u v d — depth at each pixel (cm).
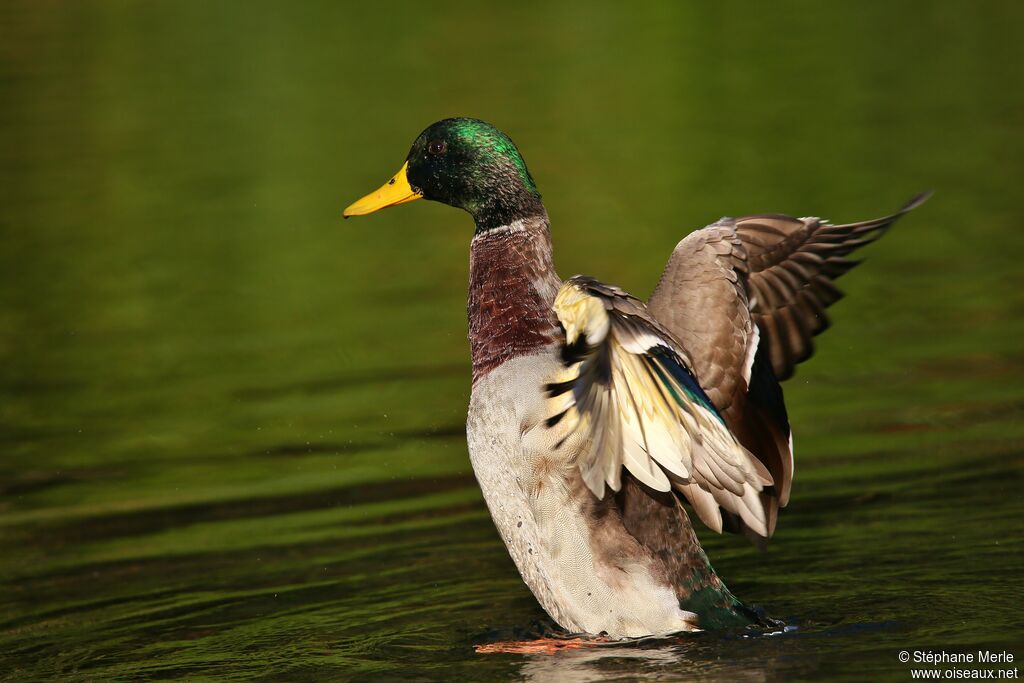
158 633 834
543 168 2006
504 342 789
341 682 730
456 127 835
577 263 1612
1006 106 2238
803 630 764
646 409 682
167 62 2578
